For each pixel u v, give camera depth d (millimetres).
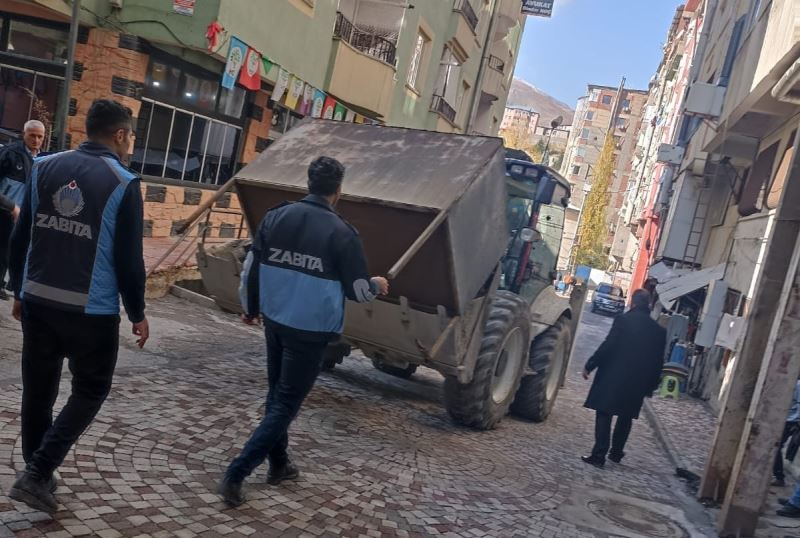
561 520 4883
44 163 3123
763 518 6008
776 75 9695
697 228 20172
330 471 4645
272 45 12398
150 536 3227
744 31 13648
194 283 9898
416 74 21125
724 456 6184
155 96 11203
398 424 6348
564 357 8938
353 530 3850
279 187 5961
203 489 3861
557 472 6164
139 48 10406
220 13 10281
